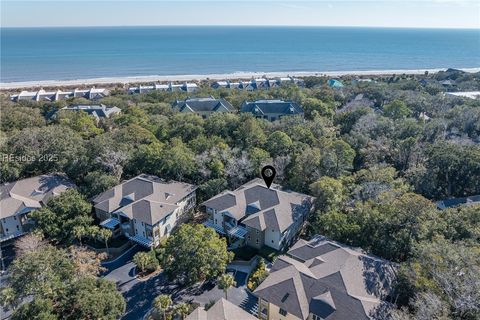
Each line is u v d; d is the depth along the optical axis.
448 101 105.50
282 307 35.62
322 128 77.12
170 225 54.47
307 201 54.47
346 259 39.66
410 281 34.88
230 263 47.44
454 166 61.88
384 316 32.81
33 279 36.22
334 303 34.41
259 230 48.69
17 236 53.81
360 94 125.06
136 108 99.94
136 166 65.44
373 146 70.38
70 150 64.88
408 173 62.69
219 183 59.66
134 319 38.81
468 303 27.92
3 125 83.06
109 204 54.44
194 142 68.94
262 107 102.19
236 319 32.31
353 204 51.75
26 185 59.47
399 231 42.94
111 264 48.50
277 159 63.28
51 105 120.19
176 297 41.72
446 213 44.59
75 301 33.72
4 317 39.31
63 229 49.88
